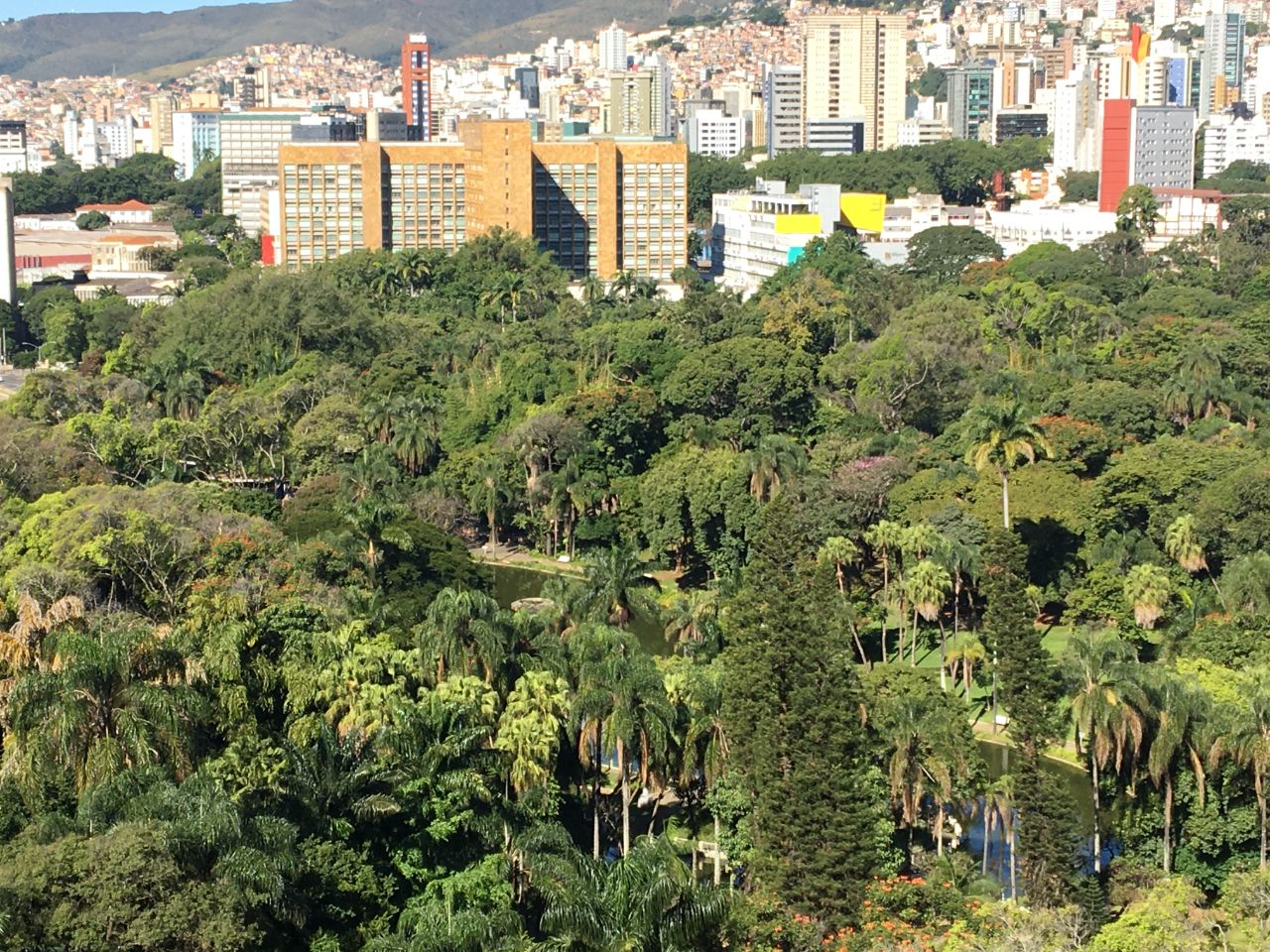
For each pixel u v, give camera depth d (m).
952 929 133.38
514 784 152.25
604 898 116.62
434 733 142.12
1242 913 139.50
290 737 151.00
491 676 165.50
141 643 144.12
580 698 156.50
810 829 143.38
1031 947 129.38
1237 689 164.62
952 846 164.12
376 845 135.00
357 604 196.50
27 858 117.50
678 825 167.25
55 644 146.88
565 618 194.88
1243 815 153.38
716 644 192.00
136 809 124.00
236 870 119.12
